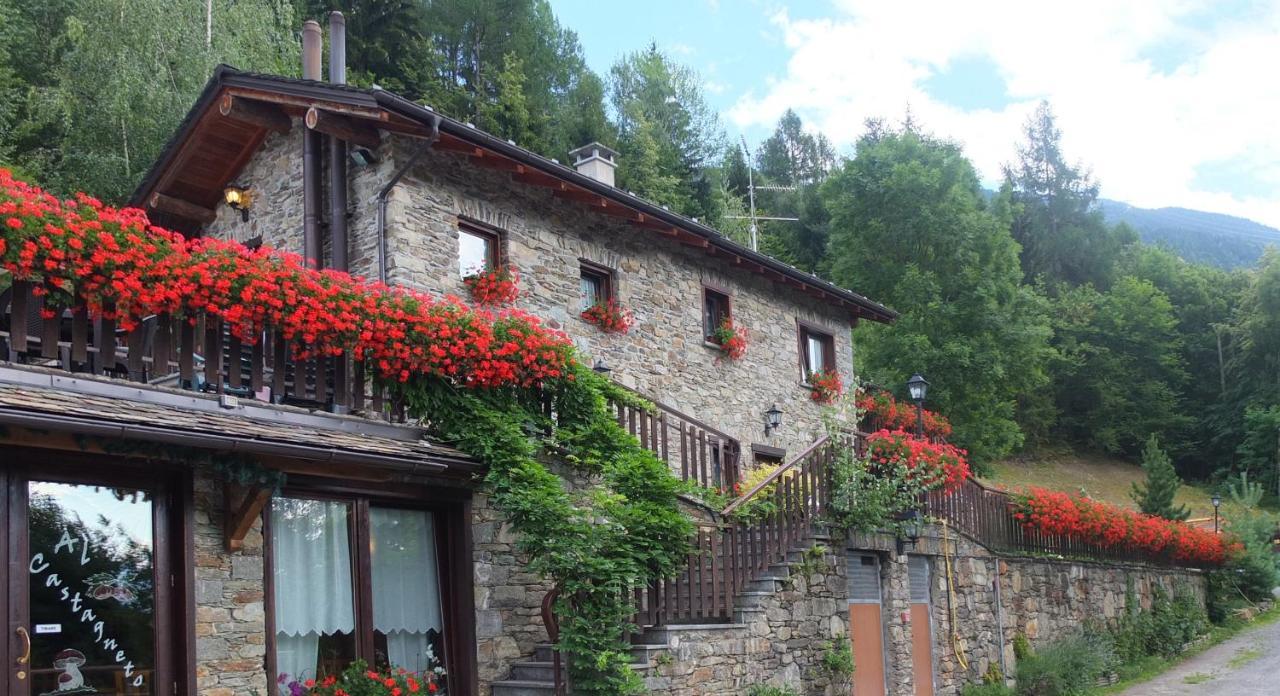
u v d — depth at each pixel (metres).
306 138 11.79
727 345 15.82
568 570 9.30
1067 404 49.66
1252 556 27.05
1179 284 58.56
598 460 10.50
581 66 43.50
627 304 14.14
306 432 7.98
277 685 7.87
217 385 7.93
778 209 48.69
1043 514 18.77
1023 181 61.53
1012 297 30.86
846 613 13.12
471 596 9.64
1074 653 17.31
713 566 11.02
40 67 21.34
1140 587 22.20
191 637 7.22
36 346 7.12
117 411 6.65
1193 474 52.25
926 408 29.41
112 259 7.21
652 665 9.80
